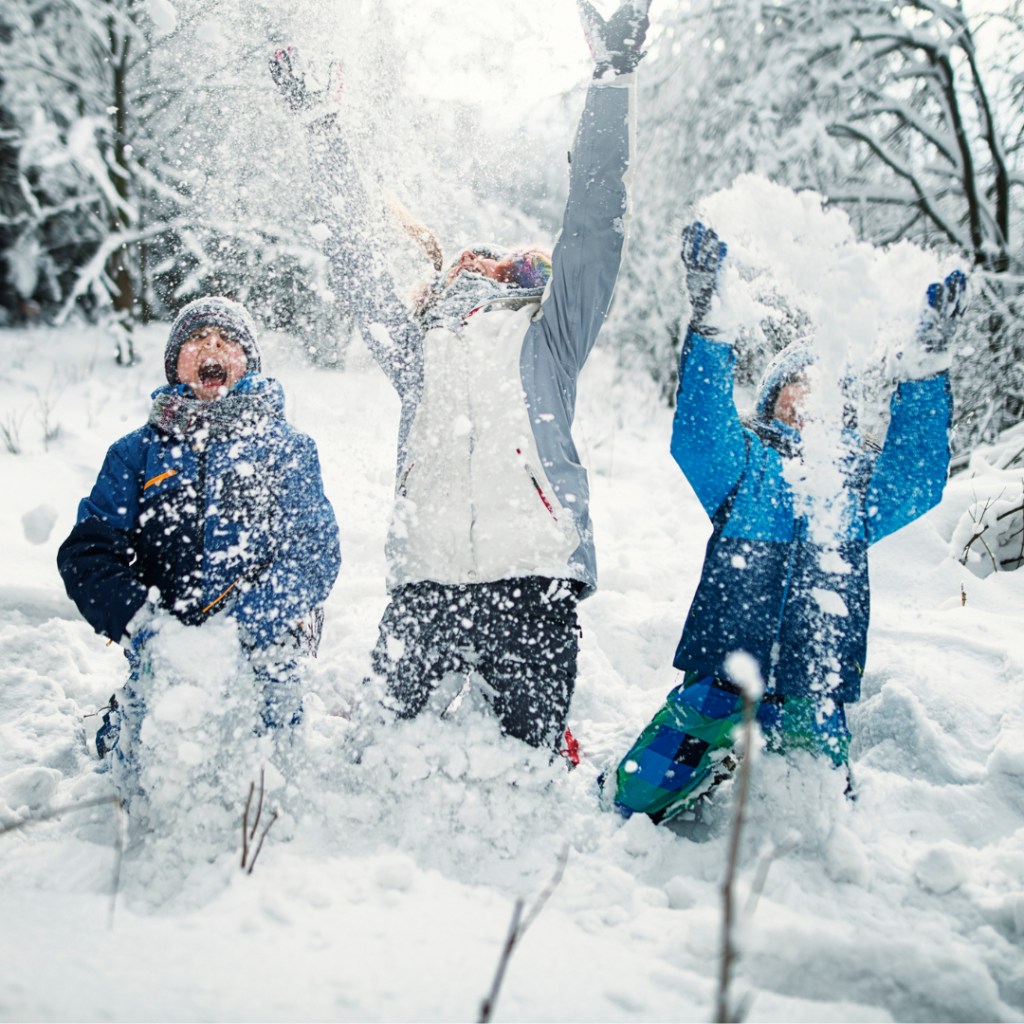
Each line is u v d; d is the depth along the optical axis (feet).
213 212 22.38
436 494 6.57
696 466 6.52
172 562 6.61
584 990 4.35
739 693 6.36
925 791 6.97
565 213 6.85
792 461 6.53
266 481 6.73
